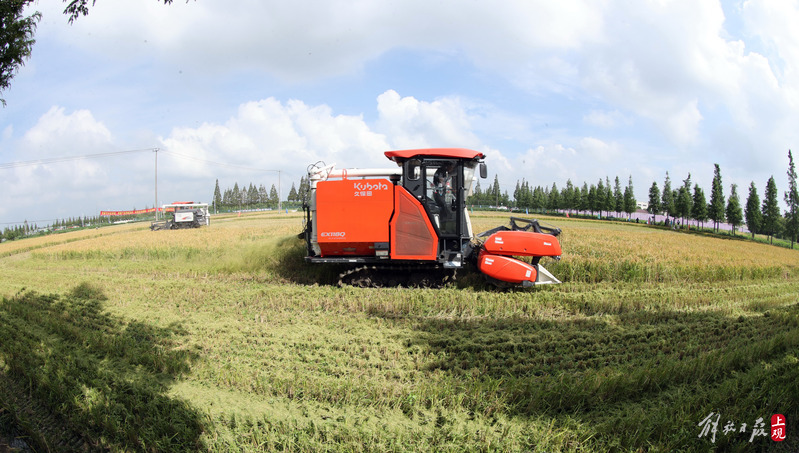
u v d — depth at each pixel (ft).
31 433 14.08
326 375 17.67
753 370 17.61
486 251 33.19
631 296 32.27
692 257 51.03
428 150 32.27
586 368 18.60
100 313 28.19
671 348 20.71
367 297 30.17
